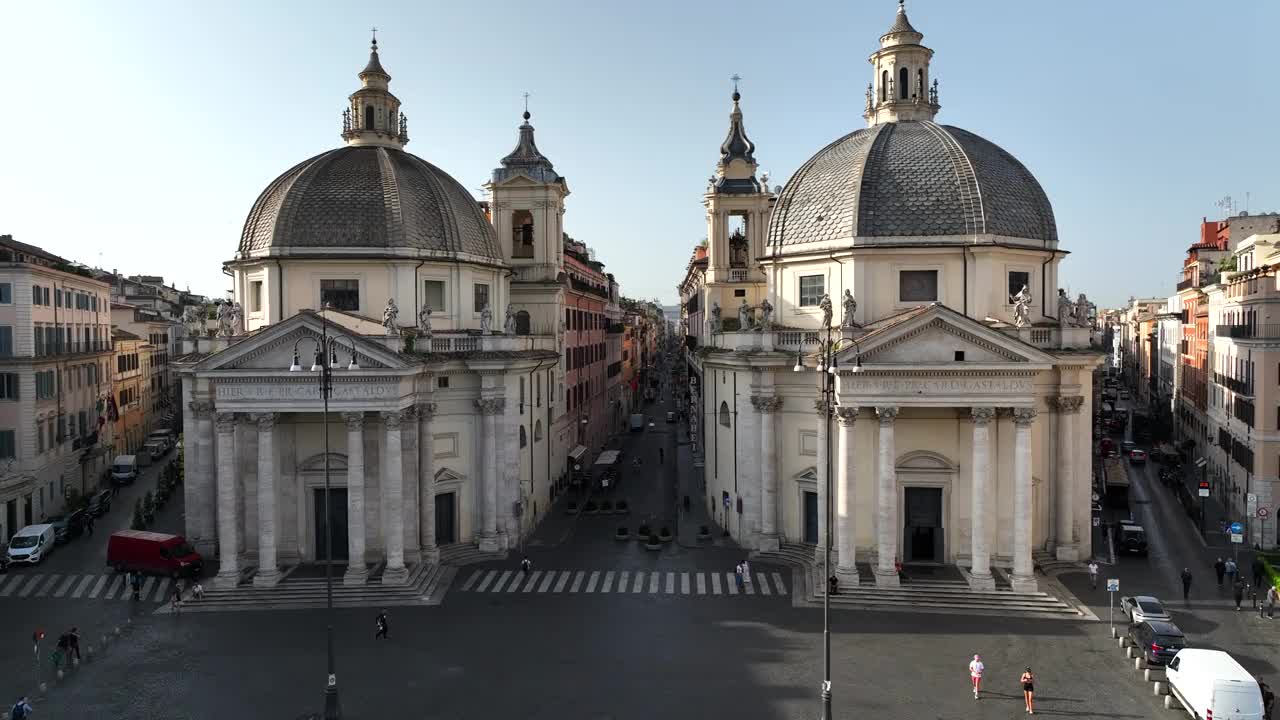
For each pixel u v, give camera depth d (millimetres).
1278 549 49750
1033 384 40500
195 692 30891
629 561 47250
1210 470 66500
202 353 48188
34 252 62125
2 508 51938
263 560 41500
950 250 44594
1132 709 29000
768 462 47062
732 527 51531
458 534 48188
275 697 30375
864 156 47219
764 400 46938
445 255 49500
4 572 45938
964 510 43344
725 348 52094
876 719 28312
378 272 47969
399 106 55094
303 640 35812
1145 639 32781
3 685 31750
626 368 120562
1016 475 40250
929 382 40531
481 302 53688
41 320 58594
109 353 72688
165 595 41812
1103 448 79312
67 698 30516
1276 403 50250
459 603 40500
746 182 65938
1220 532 53719
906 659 33375
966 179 45438
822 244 46469
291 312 48031
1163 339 105438
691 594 41531
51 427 59844
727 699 29828
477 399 48281
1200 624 37344
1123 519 57125
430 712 29016
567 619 38156
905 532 44188
